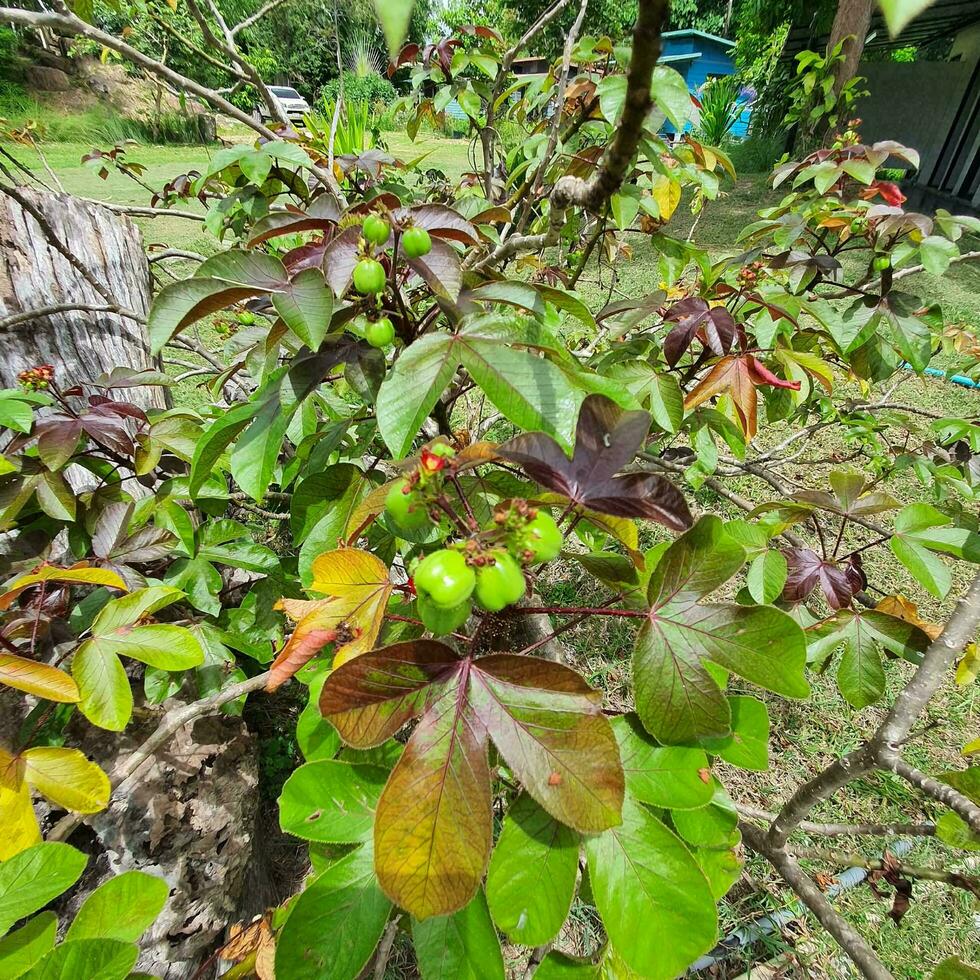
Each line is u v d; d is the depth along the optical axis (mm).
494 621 250
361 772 237
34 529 392
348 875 217
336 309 265
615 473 220
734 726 246
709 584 229
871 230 458
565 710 201
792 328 433
